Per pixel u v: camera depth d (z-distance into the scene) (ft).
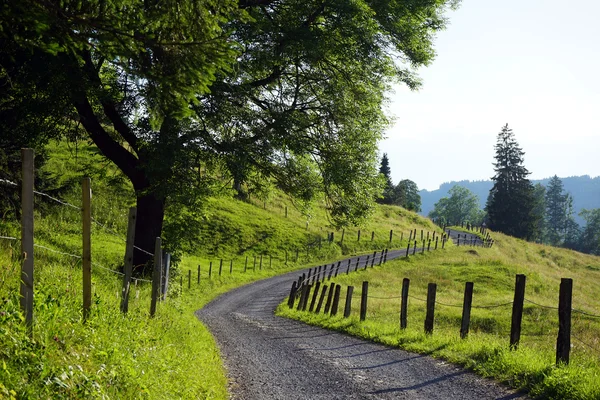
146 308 43.37
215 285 125.39
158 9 32.42
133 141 68.85
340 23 66.13
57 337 19.27
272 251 177.78
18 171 60.54
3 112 57.31
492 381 31.58
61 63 52.29
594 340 59.06
